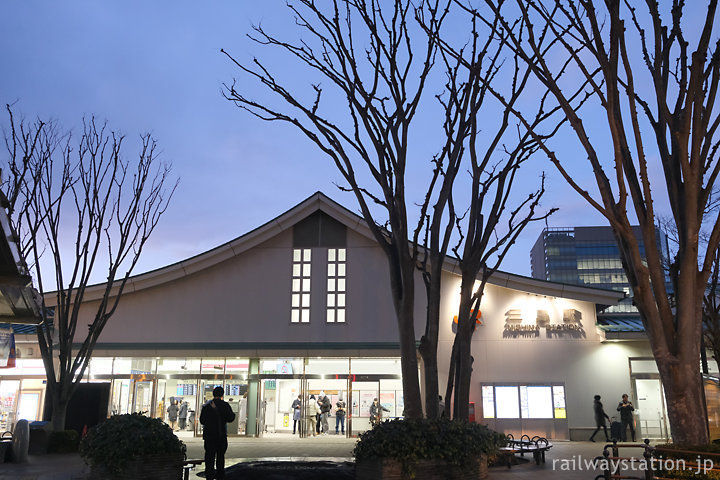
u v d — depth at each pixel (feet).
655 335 29.91
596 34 28.45
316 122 40.83
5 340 52.13
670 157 30.99
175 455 41.42
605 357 89.61
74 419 71.51
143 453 39.45
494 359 90.48
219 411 39.14
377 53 40.14
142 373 93.61
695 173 28.45
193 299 96.43
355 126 40.78
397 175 39.81
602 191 29.12
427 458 36.78
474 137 43.91
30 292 43.60
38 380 92.12
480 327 91.76
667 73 30.66
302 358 93.66
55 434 63.36
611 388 88.48
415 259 40.06
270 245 98.22
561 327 90.79
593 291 90.58
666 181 31.27
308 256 97.50
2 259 36.83
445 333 91.45
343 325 94.53
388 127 40.16
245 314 95.66
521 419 88.22
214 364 94.02
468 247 45.88
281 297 96.02
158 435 40.57
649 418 87.04
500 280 92.07
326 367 93.30
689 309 29.45
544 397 88.74
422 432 37.27
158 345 93.15
